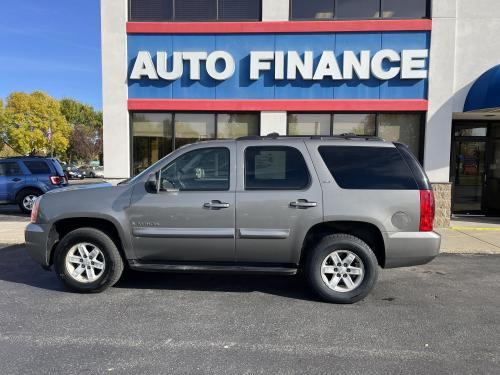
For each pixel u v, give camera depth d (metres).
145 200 4.97
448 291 5.37
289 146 4.97
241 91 10.16
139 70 10.17
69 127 62.88
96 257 5.14
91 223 5.28
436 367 3.39
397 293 5.28
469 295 5.21
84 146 70.88
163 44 10.22
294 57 9.90
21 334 3.98
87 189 5.18
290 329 4.14
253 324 4.26
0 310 4.61
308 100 10.02
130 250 5.06
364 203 4.75
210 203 4.88
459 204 11.68
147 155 10.60
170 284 5.60
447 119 9.82
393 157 4.90
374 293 5.27
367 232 4.97
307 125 10.27
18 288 5.40
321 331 4.09
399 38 9.80
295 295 5.18
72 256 5.15
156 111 10.48
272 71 10.06
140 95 10.35
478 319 4.43
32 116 54.59
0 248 7.78
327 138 5.09
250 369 3.35
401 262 4.80
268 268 4.98
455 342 3.86
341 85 9.98
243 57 10.11
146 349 3.69
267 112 10.13
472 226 10.04
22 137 53.16
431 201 4.80
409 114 10.11
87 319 4.36
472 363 3.46
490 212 11.59
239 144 5.04
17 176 12.80
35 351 3.63
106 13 10.18
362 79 9.89
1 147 57.72
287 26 9.95
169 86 10.30
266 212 4.84
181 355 3.58
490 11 9.70
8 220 11.43
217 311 4.61
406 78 9.79
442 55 9.73
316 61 9.95
